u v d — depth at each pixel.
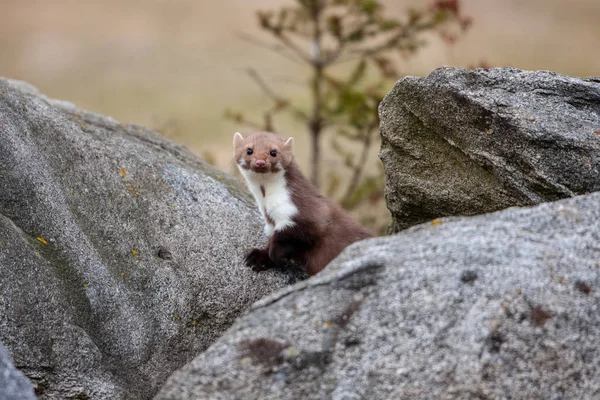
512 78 10.55
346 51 25.02
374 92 22.11
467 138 10.57
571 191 9.80
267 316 7.97
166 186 11.76
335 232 11.40
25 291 9.13
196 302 10.84
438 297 7.49
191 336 10.68
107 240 10.62
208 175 13.05
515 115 10.07
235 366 7.68
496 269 7.51
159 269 10.70
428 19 22.95
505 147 10.22
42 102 11.52
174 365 10.43
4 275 9.02
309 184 12.06
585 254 7.58
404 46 23.53
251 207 12.65
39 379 9.18
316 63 24.23
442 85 10.62
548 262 7.50
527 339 7.18
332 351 7.57
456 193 10.88
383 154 11.58
